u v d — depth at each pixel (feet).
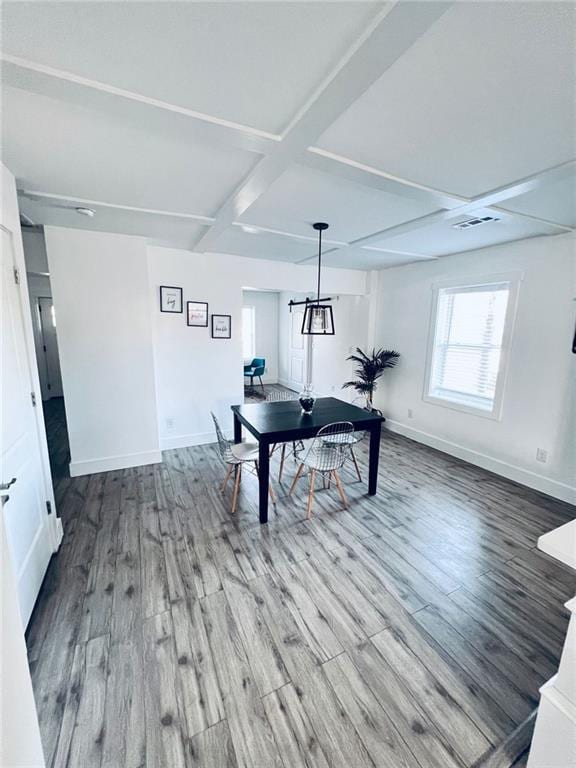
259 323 28.48
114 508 9.55
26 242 12.08
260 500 8.84
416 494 10.57
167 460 12.95
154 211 8.33
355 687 4.88
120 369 11.59
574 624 2.93
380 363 16.05
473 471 12.28
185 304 13.55
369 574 7.12
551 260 10.20
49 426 17.48
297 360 25.95
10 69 3.61
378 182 6.36
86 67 3.67
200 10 3.01
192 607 6.23
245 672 5.07
